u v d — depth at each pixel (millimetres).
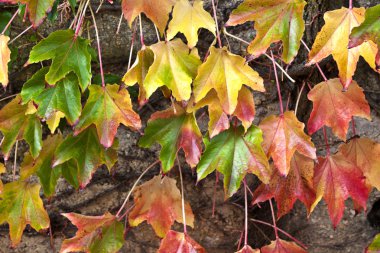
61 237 1229
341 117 955
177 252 988
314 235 1221
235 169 965
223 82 924
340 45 904
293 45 916
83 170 1000
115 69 1168
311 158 958
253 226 1230
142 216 1023
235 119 969
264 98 1178
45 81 962
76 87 954
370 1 1115
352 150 1021
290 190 995
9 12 1125
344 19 903
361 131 1167
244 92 938
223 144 965
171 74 932
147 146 983
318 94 963
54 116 978
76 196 1210
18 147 1190
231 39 1150
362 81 1151
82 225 1006
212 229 1230
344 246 1229
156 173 1198
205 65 924
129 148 1188
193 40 935
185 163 1194
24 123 1016
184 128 979
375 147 1012
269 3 911
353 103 955
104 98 956
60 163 986
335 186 987
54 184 1064
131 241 1235
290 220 1219
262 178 960
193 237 1232
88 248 1010
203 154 966
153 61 938
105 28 1147
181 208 1030
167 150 982
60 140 1071
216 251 1243
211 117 937
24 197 1070
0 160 1193
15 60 1146
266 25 914
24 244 1233
